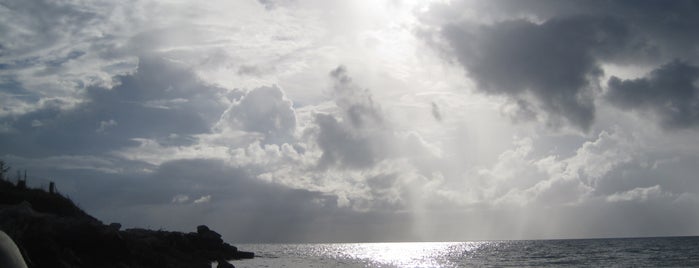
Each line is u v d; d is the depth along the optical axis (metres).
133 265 51.81
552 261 118.94
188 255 73.19
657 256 124.25
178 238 83.25
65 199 71.06
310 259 142.12
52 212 65.56
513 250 191.38
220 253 101.81
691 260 109.31
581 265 102.81
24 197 65.50
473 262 125.19
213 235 108.00
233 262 99.00
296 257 154.50
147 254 57.56
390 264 121.50
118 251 51.12
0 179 67.94
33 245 43.28
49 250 43.53
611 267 95.06
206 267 69.00
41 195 67.94
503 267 103.81
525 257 139.50
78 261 45.56
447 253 188.88
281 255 171.38
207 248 103.38
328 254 189.88
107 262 49.19
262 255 166.25
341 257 161.25
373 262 130.75
